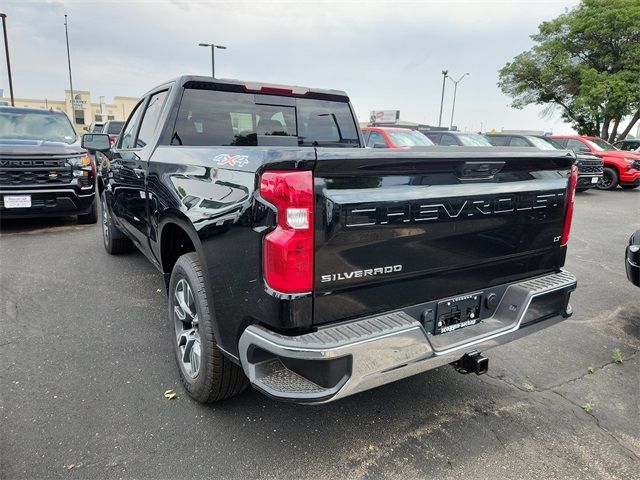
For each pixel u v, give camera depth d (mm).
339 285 1900
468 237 2279
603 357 3438
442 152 2092
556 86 24875
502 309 2553
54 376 2871
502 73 26828
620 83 20891
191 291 2521
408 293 2145
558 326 4004
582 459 2324
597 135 24734
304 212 1765
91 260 5383
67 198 6734
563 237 2777
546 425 2590
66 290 4375
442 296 2285
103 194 5418
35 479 2035
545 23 24438
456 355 2166
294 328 1838
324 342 1797
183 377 2695
